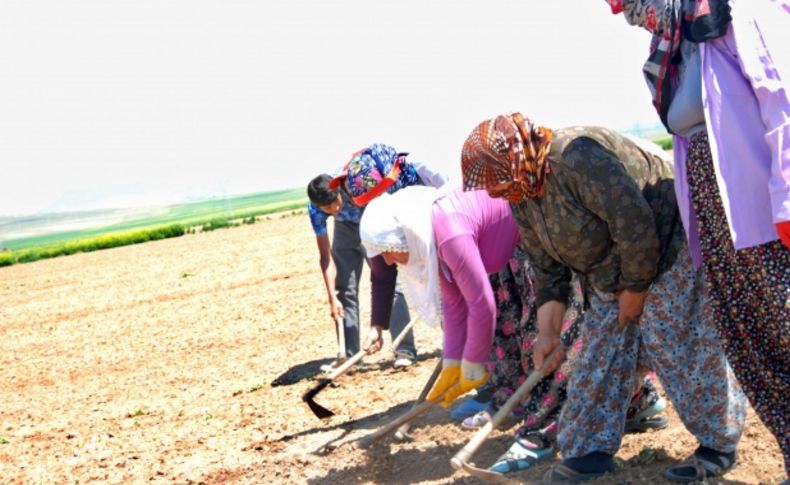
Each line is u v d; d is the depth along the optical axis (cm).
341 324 815
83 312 1661
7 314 1781
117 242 3806
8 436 770
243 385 836
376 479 507
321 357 912
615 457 456
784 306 343
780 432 367
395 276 622
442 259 471
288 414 693
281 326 1152
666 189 396
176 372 963
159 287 1878
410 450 539
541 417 473
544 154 384
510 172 380
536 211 401
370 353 629
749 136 341
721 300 371
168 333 1252
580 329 472
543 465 465
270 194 9794
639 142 408
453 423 582
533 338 513
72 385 984
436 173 612
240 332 1157
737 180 342
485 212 477
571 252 399
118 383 954
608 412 424
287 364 904
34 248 4000
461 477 470
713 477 404
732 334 371
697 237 379
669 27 351
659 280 401
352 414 657
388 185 603
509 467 462
